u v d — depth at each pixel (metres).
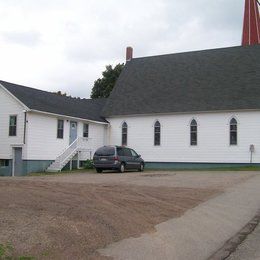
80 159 37.62
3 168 33.56
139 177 24.84
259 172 29.22
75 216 10.98
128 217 11.70
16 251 7.66
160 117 39.19
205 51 42.75
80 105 41.69
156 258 8.46
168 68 43.31
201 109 36.91
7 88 33.53
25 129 32.56
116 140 41.28
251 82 37.06
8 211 11.06
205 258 8.76
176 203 14.56
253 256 8.93
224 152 36.00
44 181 20.78
